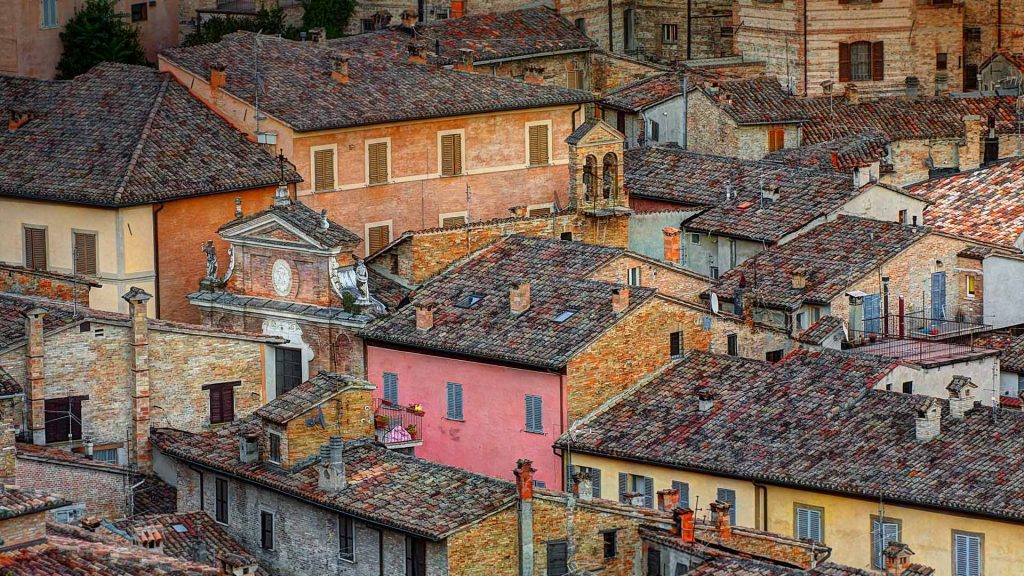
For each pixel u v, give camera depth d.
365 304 158.00
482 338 152.88
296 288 159.00
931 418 138.12
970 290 170.12
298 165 170.50
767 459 140.50
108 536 120.38
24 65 197.75
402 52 190.50
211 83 173.00
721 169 184.12
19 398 143.38
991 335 167.75
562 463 148.00
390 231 175.75
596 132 173.62
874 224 171.00
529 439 150.25
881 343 159.00
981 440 137.38
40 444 143.62
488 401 152.12
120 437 146.88
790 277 165.88
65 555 104.81
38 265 167.75
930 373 150.25
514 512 125.69
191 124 170.88
